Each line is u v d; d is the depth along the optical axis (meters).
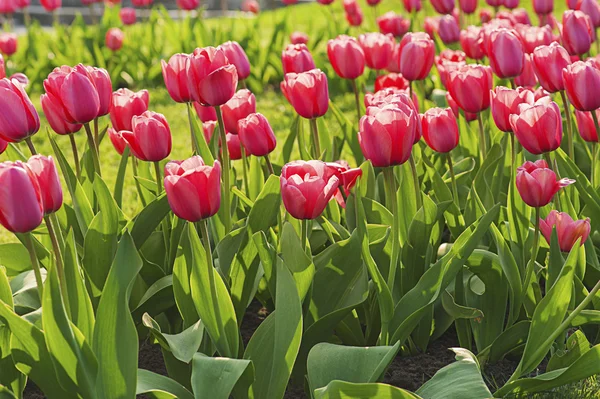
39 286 2.17
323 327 2.62
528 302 2.90
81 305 2.28
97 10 18.12
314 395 2.18
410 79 3.58
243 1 18.02
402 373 2.90
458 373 2.30
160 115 2.74
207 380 2.19
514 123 2.52
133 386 2.15
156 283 2.86
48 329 2.10
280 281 2.32
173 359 2.74
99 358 2.17
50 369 2.26
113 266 2.16
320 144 3.98
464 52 4.83
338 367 2.31
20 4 10.24
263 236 2.54
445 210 3.06
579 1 4.91
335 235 2.98
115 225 2.74
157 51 10.24
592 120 3.15
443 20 5.58
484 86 3.16
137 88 9.97
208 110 3.43
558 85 3.21
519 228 2.93
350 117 7.80
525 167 2.48
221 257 2.77
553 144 2.52
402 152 2.31
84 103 2.55
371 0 7.35
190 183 2.09
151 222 2.88
